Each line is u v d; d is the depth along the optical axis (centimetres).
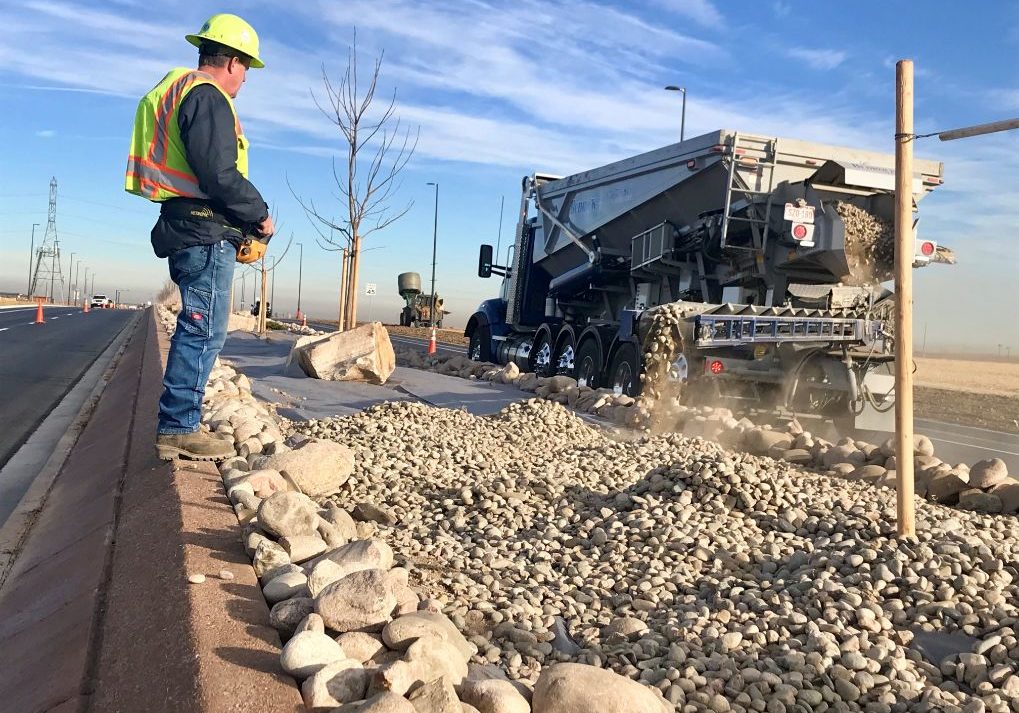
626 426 963
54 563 415
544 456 757
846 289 1129
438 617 294
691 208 1260
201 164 404
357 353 1213
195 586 288
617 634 342
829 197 1098
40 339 2634
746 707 283
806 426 1126
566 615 370
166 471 455
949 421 1700
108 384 1427
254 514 388
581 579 414
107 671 259
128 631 278
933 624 363
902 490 464
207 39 427
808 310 1088
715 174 1166
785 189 1126
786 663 312
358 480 588
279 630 272
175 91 410
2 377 1468
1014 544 483
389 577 299
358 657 258
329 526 388
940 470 662
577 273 1587
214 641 247
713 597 391
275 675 234
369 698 213
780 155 1130
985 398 2219
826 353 1091
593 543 481
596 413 1064
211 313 453
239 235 443
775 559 448
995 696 291
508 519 521
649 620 368
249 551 336
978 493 631
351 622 270
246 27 435
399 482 611
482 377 1542
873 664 310
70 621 313
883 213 1108
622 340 1270
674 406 968
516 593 385
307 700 223
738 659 320
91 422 983
